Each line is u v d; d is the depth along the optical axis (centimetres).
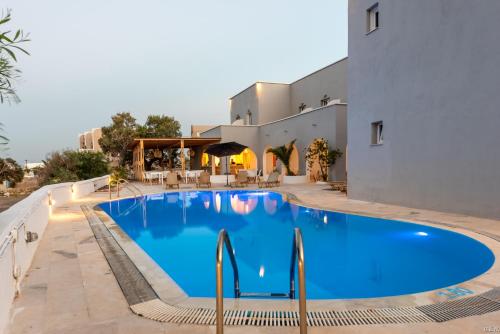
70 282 382
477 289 343
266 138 2370
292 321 279
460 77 763
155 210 1116
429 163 852
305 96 2573
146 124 3606
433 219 718
